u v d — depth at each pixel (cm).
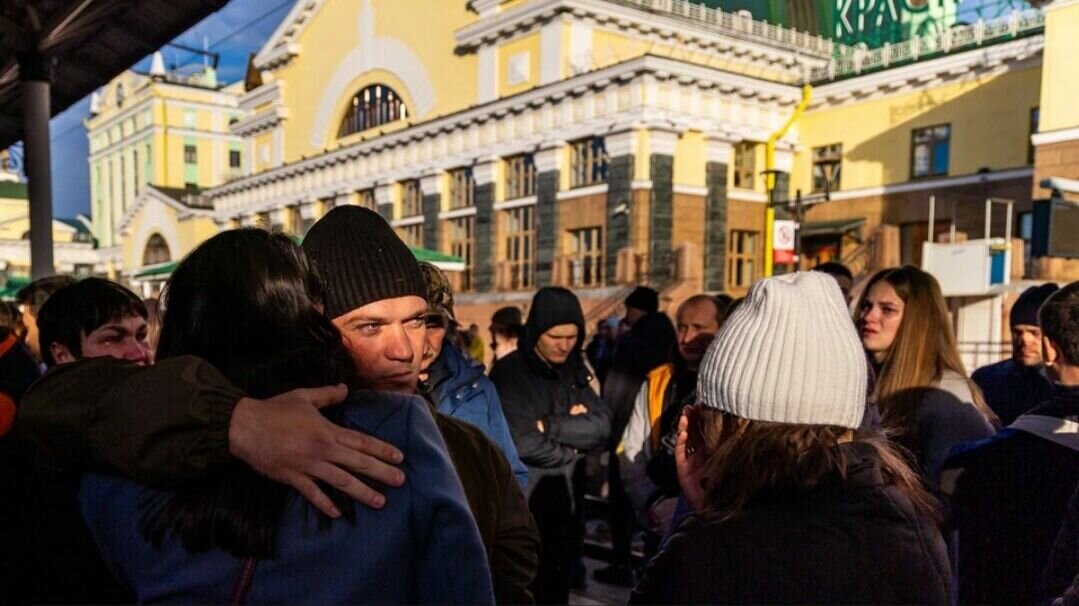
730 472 123
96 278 224
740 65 2386
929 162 2005
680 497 172
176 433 91
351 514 92
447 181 2464
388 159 2636
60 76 738
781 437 122
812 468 119
